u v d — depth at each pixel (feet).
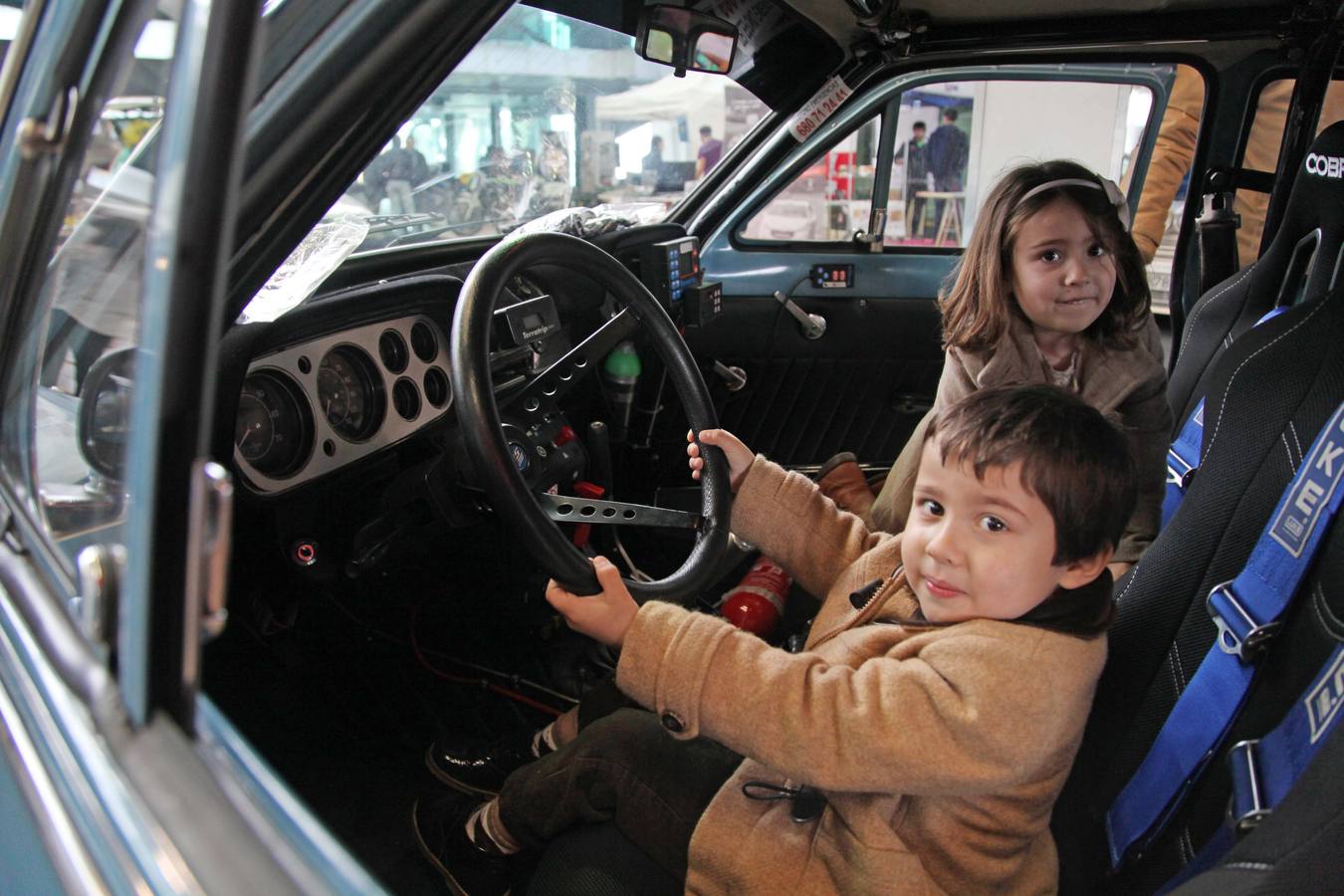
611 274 4.60
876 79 8.10
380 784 5.49
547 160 7.98
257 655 5.61
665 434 8.52
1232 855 2.48
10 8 3.76
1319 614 2.92
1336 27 5.98
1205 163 7.07
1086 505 3.20
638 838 3.76
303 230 2.99
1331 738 2.42
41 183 2.78
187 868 1.70
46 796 2.09
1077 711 3.34
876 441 9.34
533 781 4.00
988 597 3.34
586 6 7.06
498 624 6.46
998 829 3.42
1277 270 5.21
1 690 2.52
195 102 1.54
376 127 2.98
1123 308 4.90
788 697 3.34
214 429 4.37
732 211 8.79
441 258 6.69
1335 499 3.02
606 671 6.28
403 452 5.53
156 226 1.69
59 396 2.65
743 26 7.51
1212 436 4.42
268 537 4.96
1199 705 3.31
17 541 2.96
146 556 1.70
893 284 8.83
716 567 4.33
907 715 3.25
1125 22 6.73
